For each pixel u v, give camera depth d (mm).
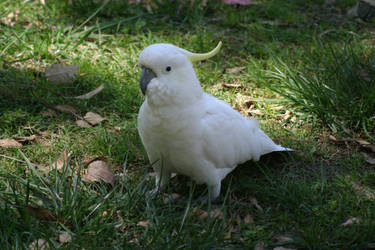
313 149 3947
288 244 2891
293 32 5977
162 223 2992
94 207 3086
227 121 3156
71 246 2654
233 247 2852
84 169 3643
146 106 2963
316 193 3391
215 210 3156
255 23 6176
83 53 5230
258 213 3209
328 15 6672
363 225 2975
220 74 5078
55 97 4465
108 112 4414
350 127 4254
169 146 3021
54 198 3111
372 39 5895
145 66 2822
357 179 3564
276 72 5047
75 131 4117
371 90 4273
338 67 4680
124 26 5969
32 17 5906
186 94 2873
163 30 5945
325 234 2908
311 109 4348
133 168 3736
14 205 2914
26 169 3588
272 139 4090
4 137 3922
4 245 2637
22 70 4809
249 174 3715
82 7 6199
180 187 3562
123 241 2850
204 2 6250
